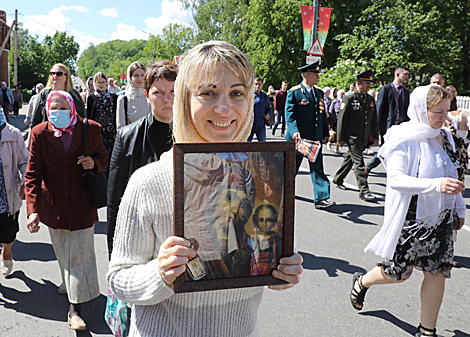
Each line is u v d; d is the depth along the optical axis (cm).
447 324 332
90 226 325
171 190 127
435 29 2750
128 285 120
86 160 315
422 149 284
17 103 2695
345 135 729
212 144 115
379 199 722
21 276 416
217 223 117
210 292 126
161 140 263
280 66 2927
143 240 126
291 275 120
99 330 325
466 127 426
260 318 338
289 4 2744
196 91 127
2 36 3788
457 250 490
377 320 337
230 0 3822
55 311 353
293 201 120
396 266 297
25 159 388
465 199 721
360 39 2586
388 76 2500
